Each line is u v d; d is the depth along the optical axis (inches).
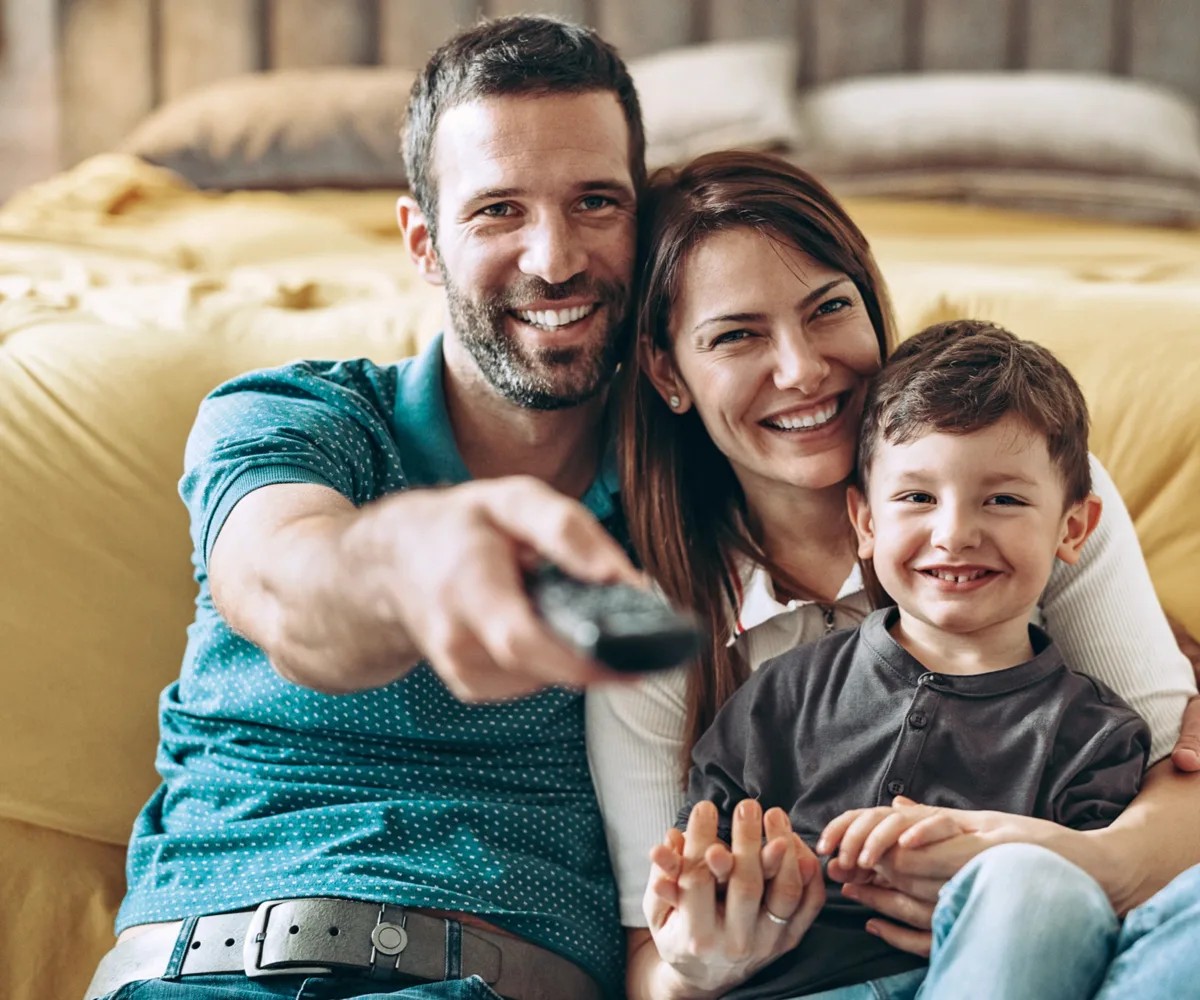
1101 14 122.7
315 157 114.0
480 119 47.6
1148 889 39.0
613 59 50.7
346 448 44.6
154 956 41.8
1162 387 56.7
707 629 47.7
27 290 67.9
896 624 44.9
